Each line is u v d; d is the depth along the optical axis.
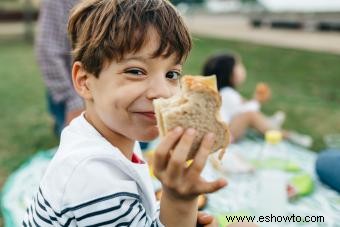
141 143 3.48
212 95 1.19
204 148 1.17
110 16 1.36
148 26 1.32
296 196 2.78
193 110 1.18
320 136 5.10
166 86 1.32
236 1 33.12
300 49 13.06
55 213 1.31
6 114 5.94
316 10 18.16
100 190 1.27
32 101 6.73
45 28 3.26
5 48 14.42
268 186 2.45
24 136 4.95
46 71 3.28
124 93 1.31
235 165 3.12
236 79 4.43
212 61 4.43
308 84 8.41
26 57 12.21
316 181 3.13
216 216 2.44
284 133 4.47
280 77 9.19
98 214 1.26
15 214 2.57
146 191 1.46
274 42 15.10
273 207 2.43
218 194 2.84
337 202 2.79
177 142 1.15
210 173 2.99
